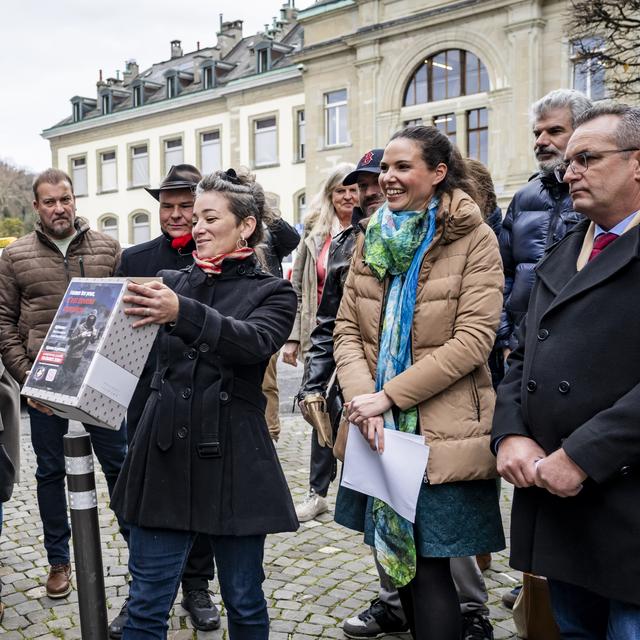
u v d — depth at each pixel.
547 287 2.14
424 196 2.51
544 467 1.91
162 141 36.41
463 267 2.44
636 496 1.86
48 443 3.49
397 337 2.49
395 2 24.84
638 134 1.96
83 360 2.01
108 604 3.41
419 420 2.43
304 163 30.67
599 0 13.05
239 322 2.23
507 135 22.41
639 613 1.88
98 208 39.66
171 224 3.26
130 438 3.09
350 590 3.54
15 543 4.23
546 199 3.47
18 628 3.20
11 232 51.78
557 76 21.52
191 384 2.26
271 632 3.12
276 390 5.76
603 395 1.91
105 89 40.12
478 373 2.48
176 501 2.21
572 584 2.02
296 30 36.25
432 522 2.38
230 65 35.31
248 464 2.26
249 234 2.47
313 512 4.55
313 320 4.81
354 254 2.78
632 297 1.89
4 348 3.50
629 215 2.01
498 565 3.77
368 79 25.69
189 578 3.23
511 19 21.94
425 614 2.41
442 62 24.25
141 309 2.06
